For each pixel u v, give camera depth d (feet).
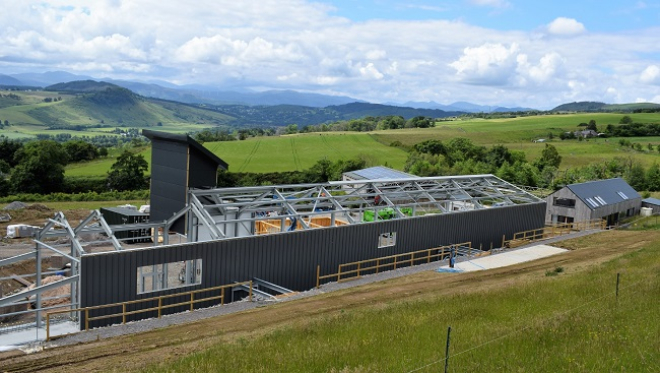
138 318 73.92
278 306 74.59
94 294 69.56
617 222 184.55
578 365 39.55
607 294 64.03
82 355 55.01
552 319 53.93
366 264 103.45
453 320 59.00
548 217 176.35
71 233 74.13
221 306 77.46
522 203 143.84
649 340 44.68
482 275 93.50
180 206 88.22
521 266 101.55
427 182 134.21
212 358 49.34
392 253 108.06
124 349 56.54
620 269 83.61
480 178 146.82
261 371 44.98
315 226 110.83
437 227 117.19
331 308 72.49
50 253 123.54
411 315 62.59
